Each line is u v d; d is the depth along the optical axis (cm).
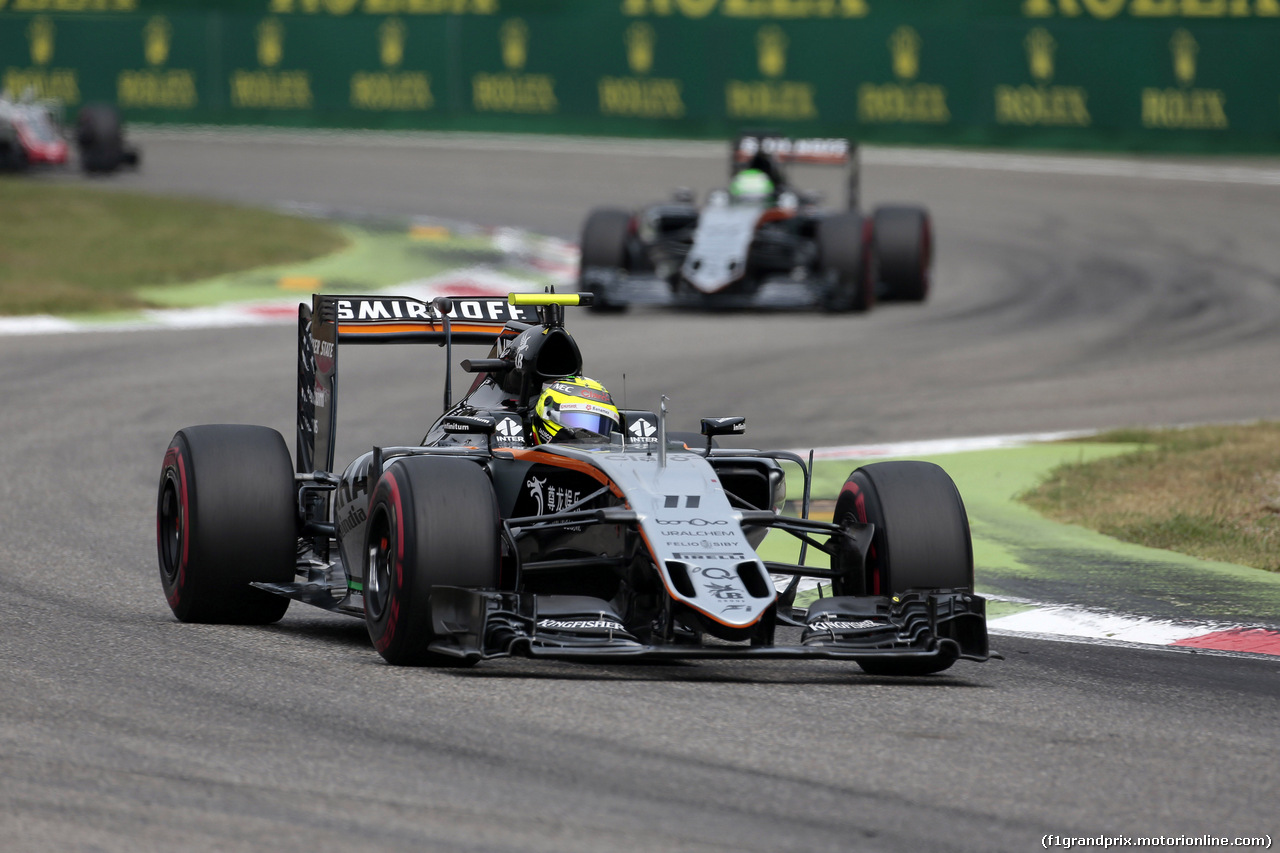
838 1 13200
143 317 7138
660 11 13550
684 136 13600
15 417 4962
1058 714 2180
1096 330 7138
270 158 12900
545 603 2281
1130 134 12850
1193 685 2395
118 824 1641
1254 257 9238
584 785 1788
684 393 5569
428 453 2539
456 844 1596
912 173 12194
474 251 9181
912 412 5309
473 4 13912
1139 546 3581
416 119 14112
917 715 2145
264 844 1589
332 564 2883
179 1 14138
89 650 2444
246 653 2455
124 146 11675
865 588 2458
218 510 2653
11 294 7319
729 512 2352
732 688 2277
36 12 14125
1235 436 4712
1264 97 12594
